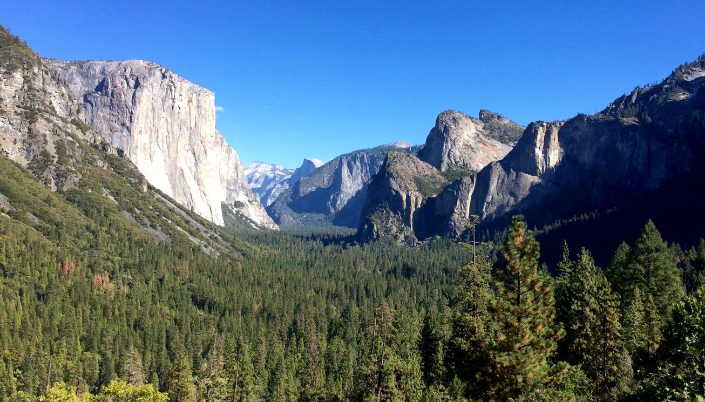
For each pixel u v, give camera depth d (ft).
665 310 195.93
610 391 157.38
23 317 371.15
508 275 136.26
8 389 293.43
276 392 299.17
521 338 125.39
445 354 195.21
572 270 231.71
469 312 173.47
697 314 108.58
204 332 419.95
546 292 134.82
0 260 425.69
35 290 421.18
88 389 321.93
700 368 105.60
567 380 135.85
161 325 422.00
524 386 124.57
